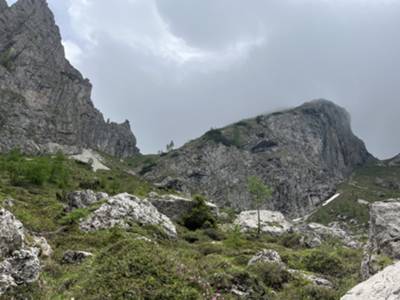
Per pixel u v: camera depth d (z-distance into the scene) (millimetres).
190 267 15109
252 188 81938
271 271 20641
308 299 17297
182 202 66875
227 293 16406
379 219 24203
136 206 40406
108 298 11875
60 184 85125
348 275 26719
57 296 13383
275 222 88188
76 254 21641
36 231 30844
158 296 12062
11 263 13195
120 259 13680
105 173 167500
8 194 54281
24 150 170875
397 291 8336
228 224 78250
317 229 75312
